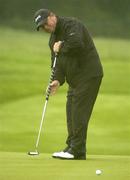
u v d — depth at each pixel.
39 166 17.14
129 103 58.91
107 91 76.88
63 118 49.84
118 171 16.12
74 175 15.41
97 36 190.62
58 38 19.38
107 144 40.38
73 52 19.17
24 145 39.81
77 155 19.44
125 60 118.31
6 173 15.70
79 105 19.53
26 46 136.50
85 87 19.45
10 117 51.44
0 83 80.38
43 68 99.69
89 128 46.22
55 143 40.53
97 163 18.00
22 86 79.25
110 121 49.38
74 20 19.30
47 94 20.33
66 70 19.61
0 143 40.25
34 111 54.34
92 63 19.45
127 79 90.62
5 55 114.00
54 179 14.77
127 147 39.28
